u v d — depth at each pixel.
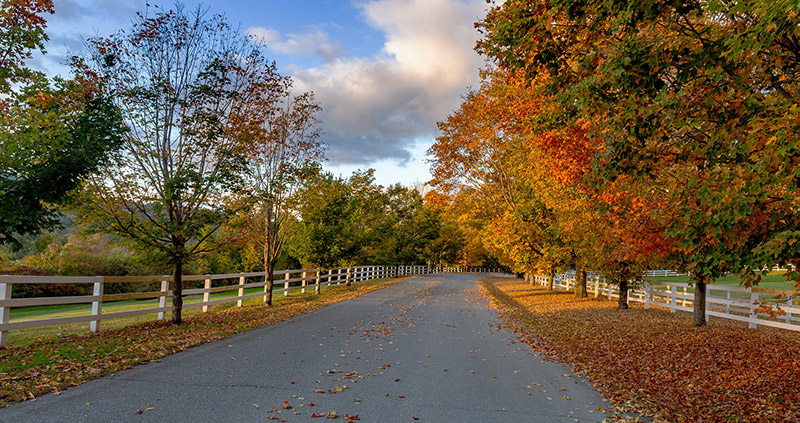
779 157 4.11
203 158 11.15
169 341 8.62
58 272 30.58
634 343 10.51
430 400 5.85
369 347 9.05
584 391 6.73
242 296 15.47
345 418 5.04
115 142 9.04
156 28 10.55
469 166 23.89
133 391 5.55
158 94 10.52
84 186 9.92
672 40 4.94
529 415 5.48
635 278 17.47
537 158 16.12
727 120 4.94
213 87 11.07
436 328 12.05
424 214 61.78
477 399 6.00
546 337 11.58
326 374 6.82
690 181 5.02
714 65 4.84
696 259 5.07
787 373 7.51
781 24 3.77
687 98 5.02
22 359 6.78
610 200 7.80
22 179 8.06
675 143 5.95
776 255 4.39
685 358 8.87
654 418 5.67
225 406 5.19
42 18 8.27
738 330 12.27
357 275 33.50
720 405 6.27
